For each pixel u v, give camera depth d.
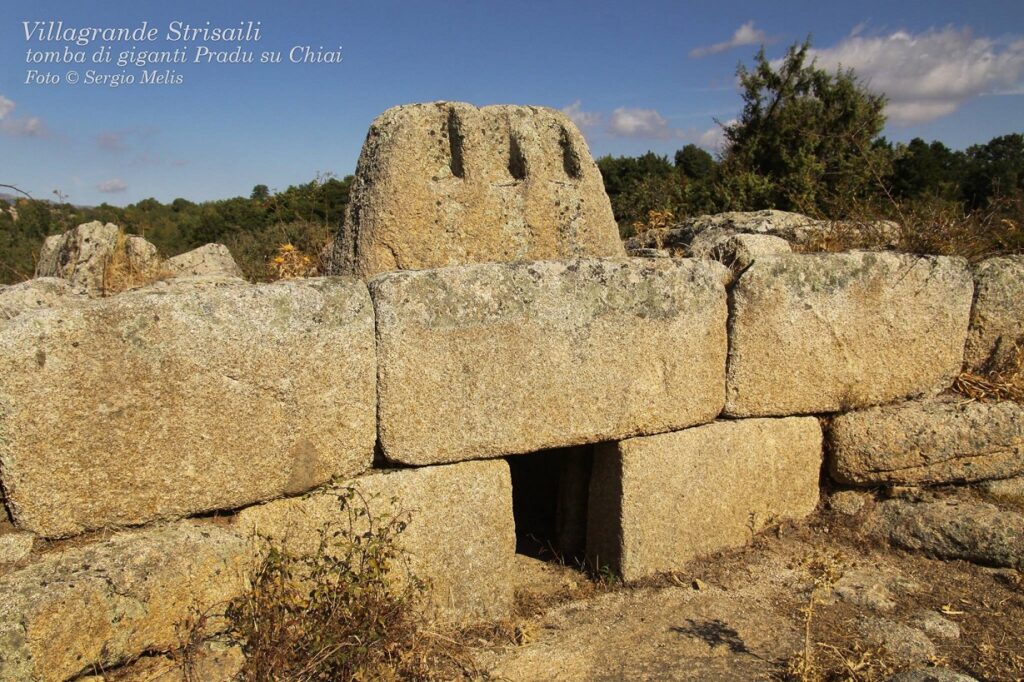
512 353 3.14
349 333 2.86
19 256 5.99
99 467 2.45
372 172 3.46
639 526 3.53
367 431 2.94
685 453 3.65
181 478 2.59
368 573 2.72
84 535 2.46
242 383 2.66
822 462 4.21
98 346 2.42
